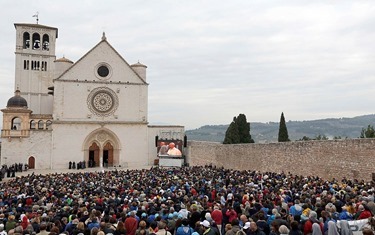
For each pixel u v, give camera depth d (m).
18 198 20.62
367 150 30.89
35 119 73.38
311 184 24.64
